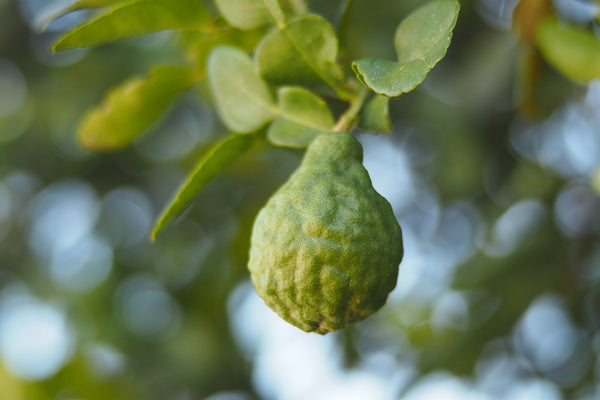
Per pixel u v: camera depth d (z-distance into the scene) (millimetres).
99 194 1233
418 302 1142
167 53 1085
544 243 949
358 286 592
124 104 724
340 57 641
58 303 1243
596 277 965
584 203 954
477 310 1009
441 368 1017
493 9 898
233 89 644
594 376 1000
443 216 1052
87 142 736
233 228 1119
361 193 601
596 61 688
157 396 1182
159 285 1201
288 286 593
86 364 999
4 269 1302
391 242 598
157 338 1213
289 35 623
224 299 1151
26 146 1188
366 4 928
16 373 953
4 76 1182
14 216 1273
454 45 939
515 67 874
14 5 1144
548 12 698
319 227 592
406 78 573
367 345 1192
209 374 1191
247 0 619
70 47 631
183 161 1156
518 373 1037
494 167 991
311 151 614
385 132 620
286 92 635
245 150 644
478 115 938
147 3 629
